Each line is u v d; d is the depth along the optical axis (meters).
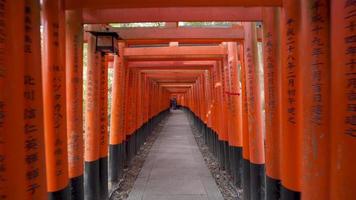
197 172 9.02
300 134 3.23
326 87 2.38
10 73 2.21
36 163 2.60
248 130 5.94
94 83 5.76
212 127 11.45
